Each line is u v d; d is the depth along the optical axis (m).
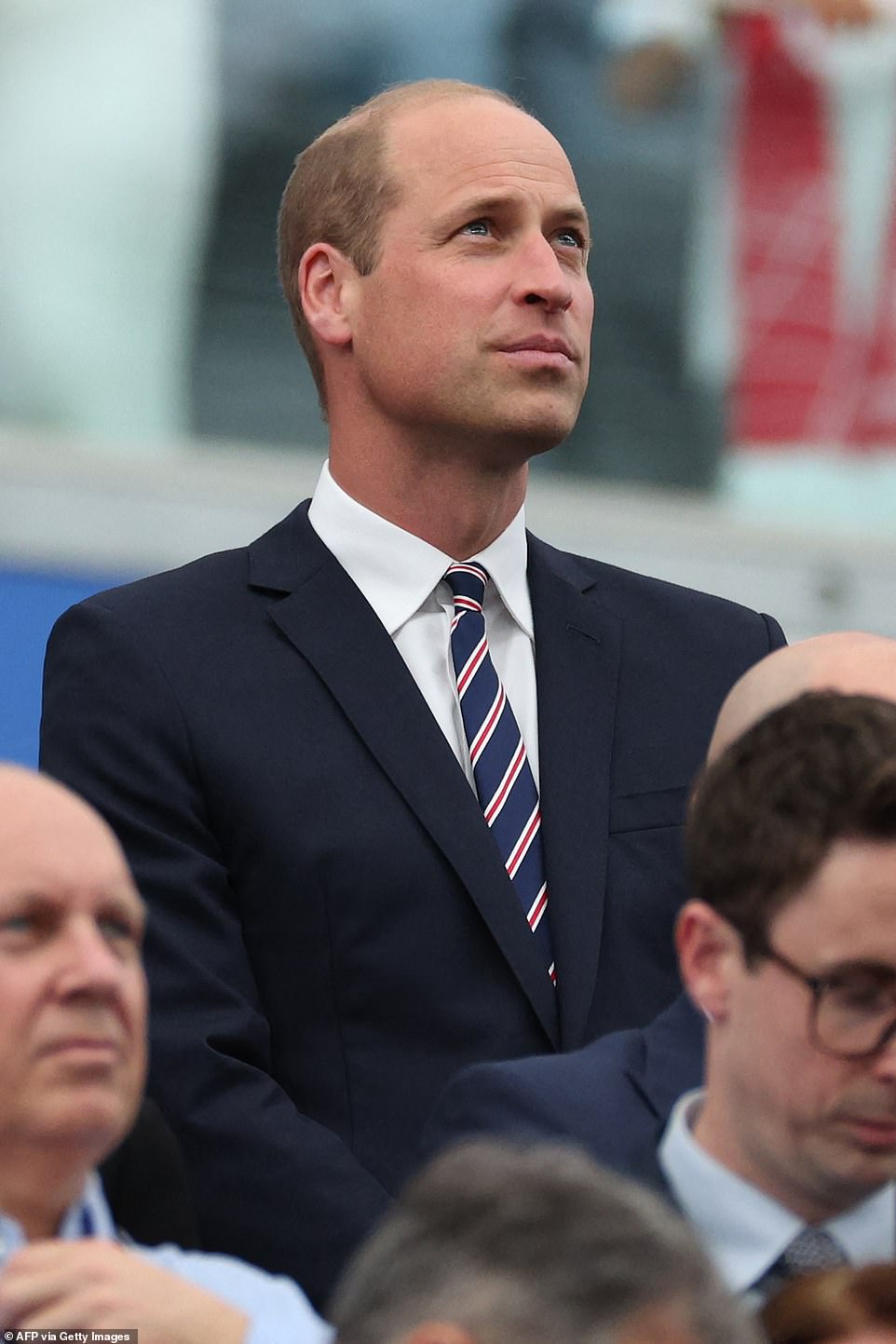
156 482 20.56
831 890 6.67
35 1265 6.54
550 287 10.52
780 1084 6.75
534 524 21.61
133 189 20.66
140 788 10.09
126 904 6.57
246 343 20.94
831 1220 6.99
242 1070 9.56
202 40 20.75
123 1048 6.46
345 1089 9.75
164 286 20.80
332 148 11.16
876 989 6.65
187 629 10.46
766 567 22.11
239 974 9.88
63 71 20.59
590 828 10.30
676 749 10.71
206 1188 9.41
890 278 22.20
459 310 10.52
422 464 10.67
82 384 20.70
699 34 21.91
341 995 9.85
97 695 10.34
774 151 22.06
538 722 10.57
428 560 10.70
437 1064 9.77
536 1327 4.77
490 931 9.90
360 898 9.91
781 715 7.07
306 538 10.87
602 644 10.91
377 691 10.33
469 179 10.70
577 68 21.66
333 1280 9.21
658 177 21.91
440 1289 4.87
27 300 20.55
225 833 10.05
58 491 20.42
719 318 22.14
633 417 22.05
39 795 6.59
